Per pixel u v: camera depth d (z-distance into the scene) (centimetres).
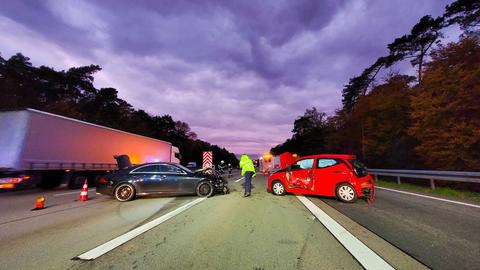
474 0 1989
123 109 5625
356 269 315
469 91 1283
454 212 634
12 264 338
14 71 3938
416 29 2559
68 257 360
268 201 827
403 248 384
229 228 502
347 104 3694
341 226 510
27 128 1059
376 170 1532
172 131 8300
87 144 1352
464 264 328
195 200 873
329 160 855
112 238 445
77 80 4772
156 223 547
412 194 961
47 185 1245
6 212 688
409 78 2809
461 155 1272
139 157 1780
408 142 1948
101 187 902
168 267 325
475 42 1323
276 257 354
